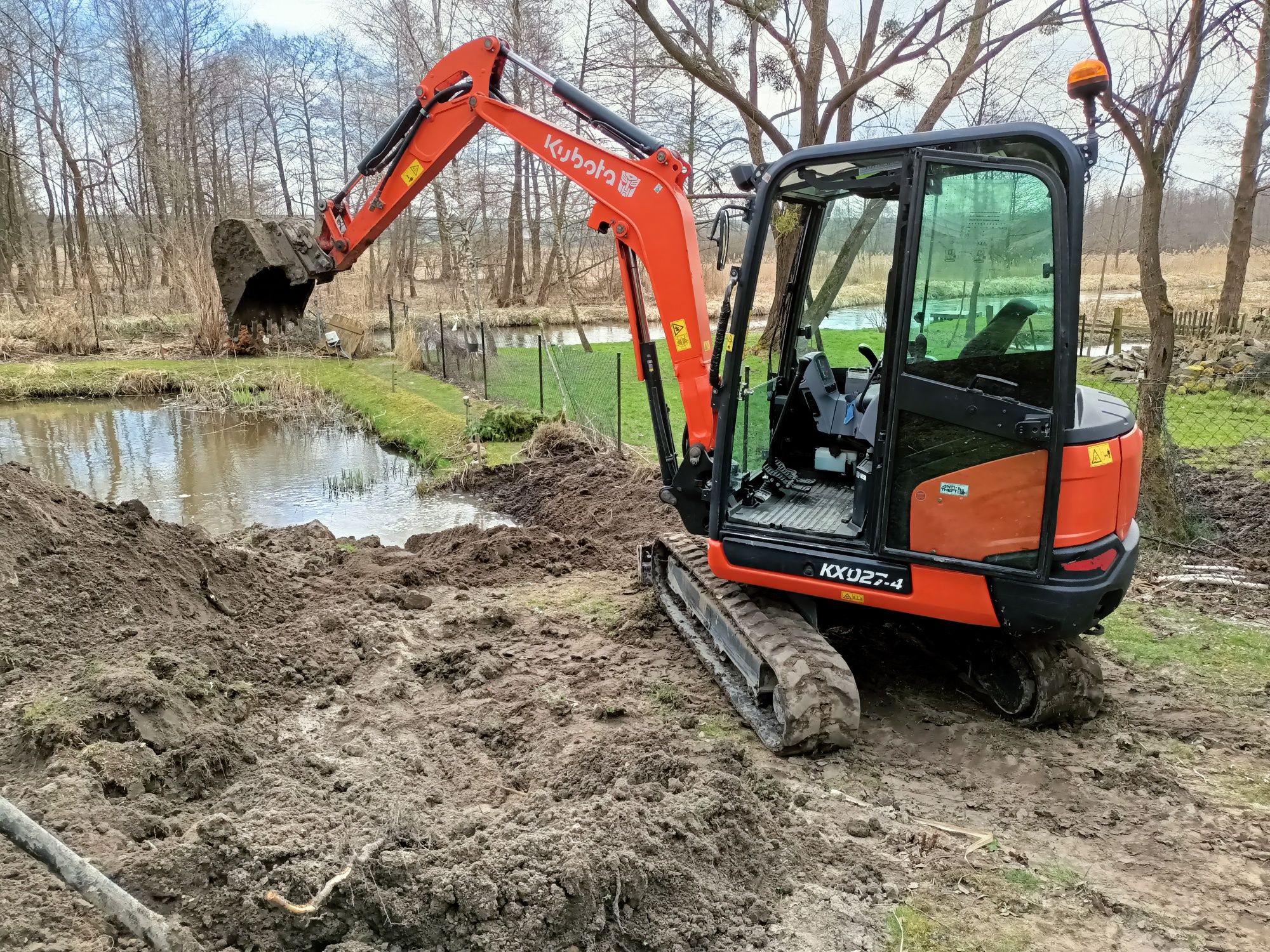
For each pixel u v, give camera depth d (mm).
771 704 4449
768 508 4754
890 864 3379
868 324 4930
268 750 4008
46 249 34875
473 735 4363
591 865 2938
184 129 30594
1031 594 3842
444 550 7426
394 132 6465
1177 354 15008
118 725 3664
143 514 5645
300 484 10500
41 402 15398
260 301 18703
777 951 2891
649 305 29766
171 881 2738
